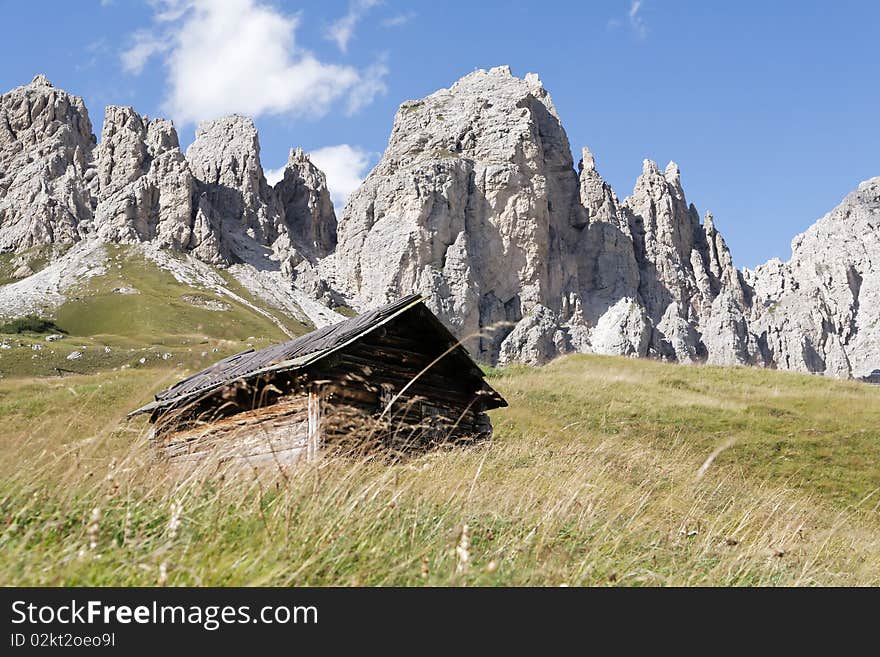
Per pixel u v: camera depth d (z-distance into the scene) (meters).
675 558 9.60
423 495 9.45
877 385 51.78
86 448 8.25
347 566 7.12
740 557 9.62
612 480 12.43
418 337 20.97
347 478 8.99
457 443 20.27
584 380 45.50
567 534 9.25
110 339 149.75
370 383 19.42
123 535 7.19
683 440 34.03
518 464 12.97
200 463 9.19
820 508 20.36
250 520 7.75
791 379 50.75
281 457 18.08
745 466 31.45
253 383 19.09
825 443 34.69
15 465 8.13
